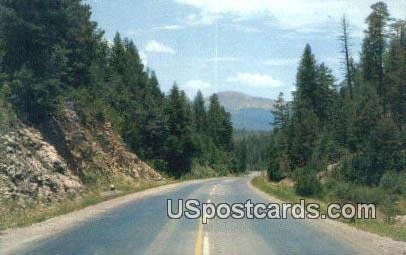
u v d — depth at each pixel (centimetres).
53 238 1400
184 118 8844
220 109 15312
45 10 3047
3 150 2334
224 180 7556
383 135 4822
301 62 8356
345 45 6956
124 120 6106
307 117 7081
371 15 6700
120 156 4741
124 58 8375
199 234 1506
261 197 3319
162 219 1922
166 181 5891
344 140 5669
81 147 3706
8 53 2992
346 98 6912
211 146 12694
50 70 3072
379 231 1695
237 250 1230
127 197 3191
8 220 1752
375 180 4553
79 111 4181
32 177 2391
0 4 2931
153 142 7588
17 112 2864
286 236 1497
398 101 6228
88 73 4900
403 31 6725
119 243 1320
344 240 1434
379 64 6675
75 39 4541
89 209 2333
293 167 6944
